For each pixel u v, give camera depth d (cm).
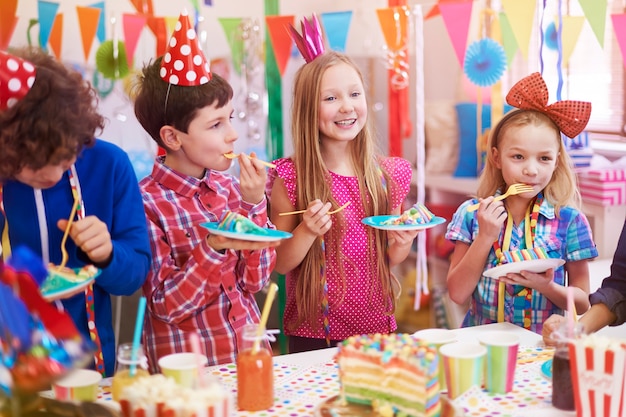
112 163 150
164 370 120
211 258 155
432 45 344
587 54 293
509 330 164
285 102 322
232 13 307
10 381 97
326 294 194
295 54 320
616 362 109
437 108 337
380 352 115
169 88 164
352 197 197
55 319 95
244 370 121
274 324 265
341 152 199
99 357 147
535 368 138
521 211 192
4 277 94
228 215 151
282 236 146
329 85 189
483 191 198
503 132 188
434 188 339
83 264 148
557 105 183
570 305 121
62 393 119
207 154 167
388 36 221
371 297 197
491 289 186
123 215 149
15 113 123
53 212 146
